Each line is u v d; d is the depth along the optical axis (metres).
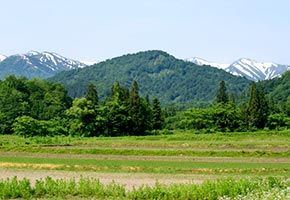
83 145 78.06
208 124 123.88
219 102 133.50
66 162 50.62
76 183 31.23
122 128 118.75
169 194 27.34
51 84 162.12
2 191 27.72
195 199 27.02
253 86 134.00
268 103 142.38
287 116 135.00
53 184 29.00
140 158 57.62
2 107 135.62
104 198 27.64
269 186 28.28
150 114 125.25
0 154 62.53
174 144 77.00
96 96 124.12
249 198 23.50
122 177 38.44
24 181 29.05
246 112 132.38
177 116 160.12
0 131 131.25
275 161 54.28
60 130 109.69
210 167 46.03
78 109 112.81
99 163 49.81
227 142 79.12
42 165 46.81
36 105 142.75
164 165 48.06
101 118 113.38
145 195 27.55
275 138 92.19
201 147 74.00
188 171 43.22
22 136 102.12
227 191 27.17
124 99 121.19
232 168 45.09
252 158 57.97
